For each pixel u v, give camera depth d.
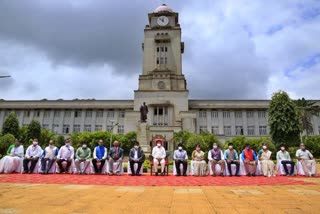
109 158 15.48
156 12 72.88
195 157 15.73
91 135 53.59
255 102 69.06
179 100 64.25
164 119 62.66
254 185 10.12
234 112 69.38
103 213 5.14
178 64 68.88
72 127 70.19
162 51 70.06
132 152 15.52
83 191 7.96
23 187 8.60
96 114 71.31
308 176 15.10
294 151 38.22
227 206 5.88
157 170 15.43
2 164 14.89
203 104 69.06
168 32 71.12
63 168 15.55
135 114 62.88
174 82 67.31
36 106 70.81
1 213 4.99
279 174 16.08
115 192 7.88
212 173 15.51
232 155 15.87
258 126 67.81
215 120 68.88
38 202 6.08
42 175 13.64
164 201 6.47
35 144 15.88
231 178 13.55
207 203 6.24
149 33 71.44
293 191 8.30
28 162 15.45
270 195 7.46
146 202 6.32
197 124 68.50
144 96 64.75
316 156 50.84
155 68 68.31
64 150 15.83
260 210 5.46
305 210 5.45
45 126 70.44
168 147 55.19
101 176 13.88
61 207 5.60
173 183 10.70
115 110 70.94
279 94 42.66
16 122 56.84
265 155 15.90
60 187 8.78
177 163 15.48
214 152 15.84
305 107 55.22
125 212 5.25
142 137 32.00
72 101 71.69
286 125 40.91
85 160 15.59
